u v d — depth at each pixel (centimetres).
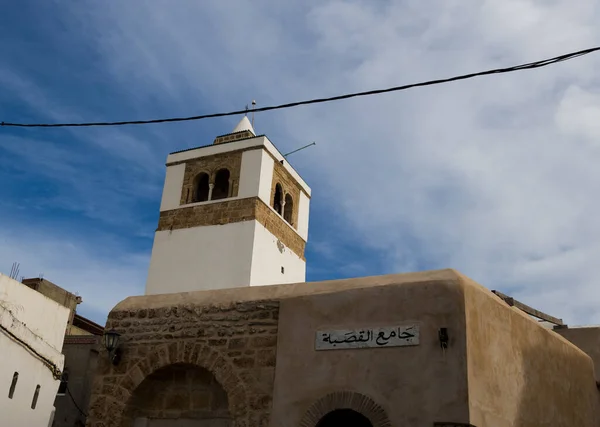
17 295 2189
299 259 3738
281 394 1055
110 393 1179
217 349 1134
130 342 1208
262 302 1137
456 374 945
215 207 3434
